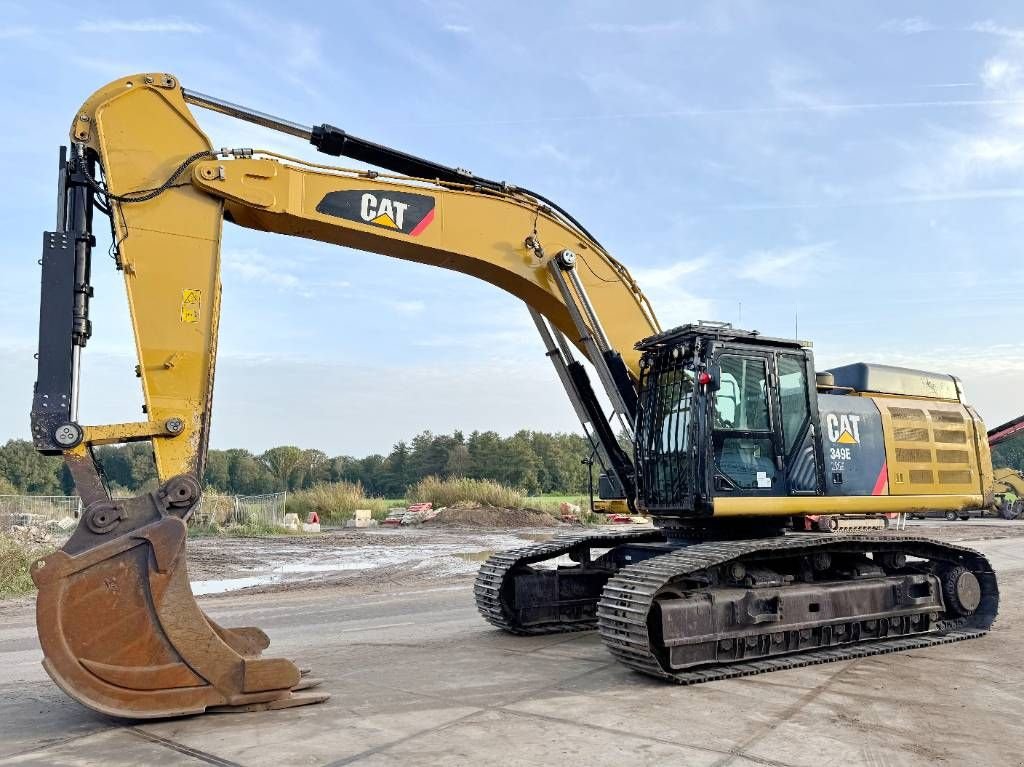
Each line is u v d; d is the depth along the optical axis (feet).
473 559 57.11
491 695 20.07
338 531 85.40
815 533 27.73
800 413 26.76
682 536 27.20
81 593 16.55
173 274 19.95
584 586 30.89
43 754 15.60
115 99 20.17
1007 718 18.07
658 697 19.90
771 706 19.03
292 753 15.38
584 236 26.91
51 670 16.15
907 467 29.76
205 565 53.88
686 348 25.00
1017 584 42.14
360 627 30.99
